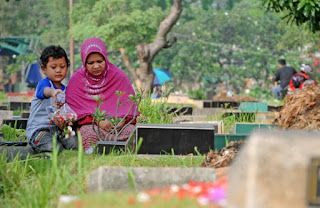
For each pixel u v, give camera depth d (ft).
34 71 188.85
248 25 259.60
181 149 27.91
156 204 12.87
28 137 28.84
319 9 53.83
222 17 263.08
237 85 258.37
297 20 57.31
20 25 282.15
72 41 166.71
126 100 32.27
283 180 12.42
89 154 27.81
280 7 55.88
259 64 254.47
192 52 261.85
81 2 149.48
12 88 255.50
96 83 31.76
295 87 71.36
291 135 12.94
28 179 22.33
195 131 27.94
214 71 260.42
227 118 46.34
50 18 276.82
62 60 29.86
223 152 23.27
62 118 28.91
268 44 260.21
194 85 271.90
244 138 28.94
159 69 178.29
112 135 30.35
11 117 44.86
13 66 226.58
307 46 155.84
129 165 24.18
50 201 17.92
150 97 45.85
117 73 32.37
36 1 285.23
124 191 16.21
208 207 12.79
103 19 147.43
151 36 141.69
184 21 282.77
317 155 12.42
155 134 27.89
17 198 20.18
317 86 26.78
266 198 12.38
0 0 279.28
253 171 12.46
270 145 12.55
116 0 140.26
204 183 14.98
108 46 143.43
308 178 12.40
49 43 250.16
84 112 30.99
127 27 140.36
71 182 19.49
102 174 16.19
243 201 12.67
